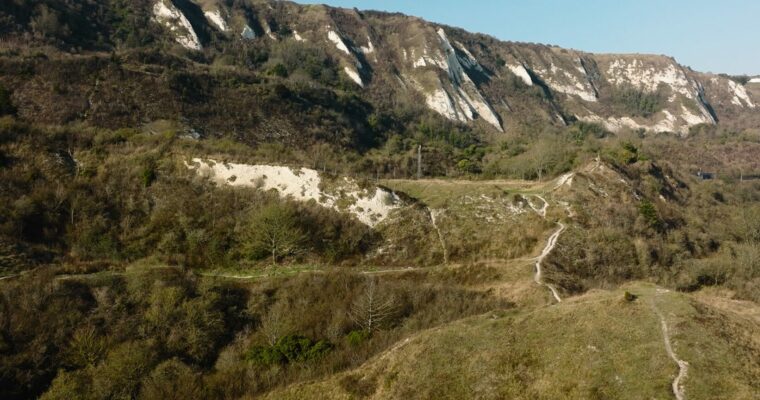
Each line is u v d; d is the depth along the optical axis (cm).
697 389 1767
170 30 12125
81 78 7156
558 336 2239
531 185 5994
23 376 2488
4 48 7644
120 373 2516
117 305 3044
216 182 4928
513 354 2192
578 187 5247
